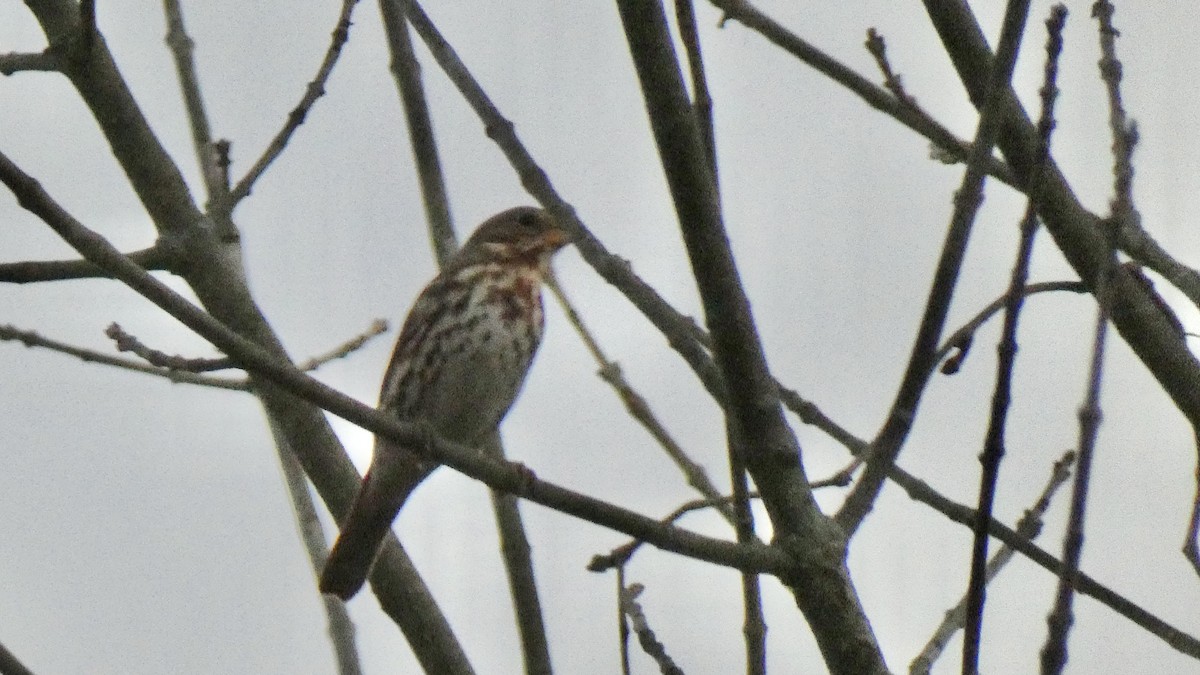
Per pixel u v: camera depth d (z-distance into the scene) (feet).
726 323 28.66
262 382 38.01
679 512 30.60
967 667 24.14
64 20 38.86
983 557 24.40
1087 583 31.35
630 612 30.76
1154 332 32.14
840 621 28.09
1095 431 23.32
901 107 35.29
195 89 40.63
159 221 38.45
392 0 36.99
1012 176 34.19
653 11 28.04
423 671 36.17
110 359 36.35
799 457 29.12
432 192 36.73
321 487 37.96
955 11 32.37
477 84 33.88
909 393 29.27
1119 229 27.17
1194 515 28.22
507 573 32.94
